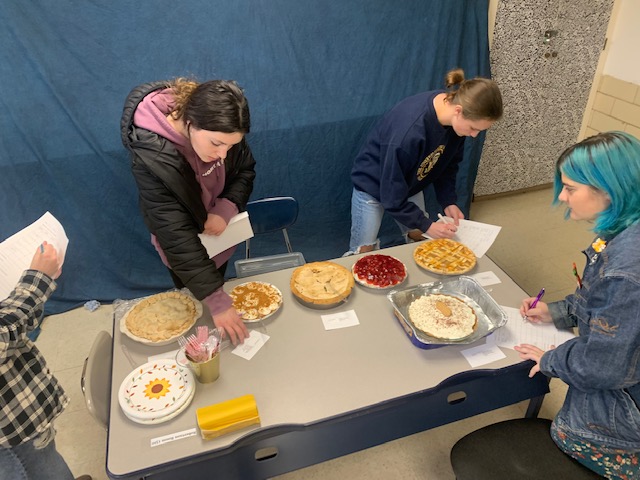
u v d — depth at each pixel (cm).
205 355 133
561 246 323
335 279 172
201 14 238
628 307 110
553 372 132
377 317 162
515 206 367
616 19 324
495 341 153
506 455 142
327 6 254
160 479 124
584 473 137
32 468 147
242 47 246
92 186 245
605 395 126
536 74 329
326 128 264
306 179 278
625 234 116
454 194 243
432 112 197
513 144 355
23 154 230
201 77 243
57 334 259
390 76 269
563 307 157
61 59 225
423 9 267
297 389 137
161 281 280
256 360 146
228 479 134
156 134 143
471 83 182
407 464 196
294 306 166
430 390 137
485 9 283
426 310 155
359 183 237
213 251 170
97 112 233
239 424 125
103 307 277
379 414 139
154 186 145
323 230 300
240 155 180
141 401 131
